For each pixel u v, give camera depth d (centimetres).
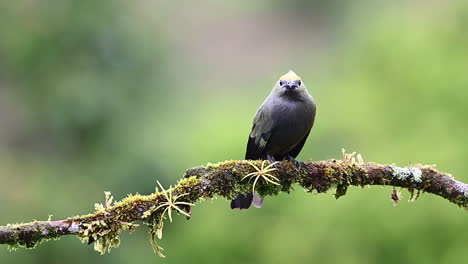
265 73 2642
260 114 905
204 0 2911
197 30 2805
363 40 1619
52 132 1595
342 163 744
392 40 1556
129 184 1512
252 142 923
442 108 1445
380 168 739
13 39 1562
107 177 1526
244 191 724
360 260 1337
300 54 2797
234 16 3044
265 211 1393
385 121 1481
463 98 1434
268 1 3231
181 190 684
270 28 2988
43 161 1600
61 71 1564
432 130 1425
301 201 1376
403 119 1470
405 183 738
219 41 2825
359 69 1584
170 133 1590
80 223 629
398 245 1328
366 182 742
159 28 1691
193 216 1428
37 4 1564
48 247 1416
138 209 648
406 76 1499
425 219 1315
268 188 737
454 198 729
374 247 1336
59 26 1561
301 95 881
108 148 1545
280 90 884
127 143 1542
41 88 1571
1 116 1661
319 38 2908
